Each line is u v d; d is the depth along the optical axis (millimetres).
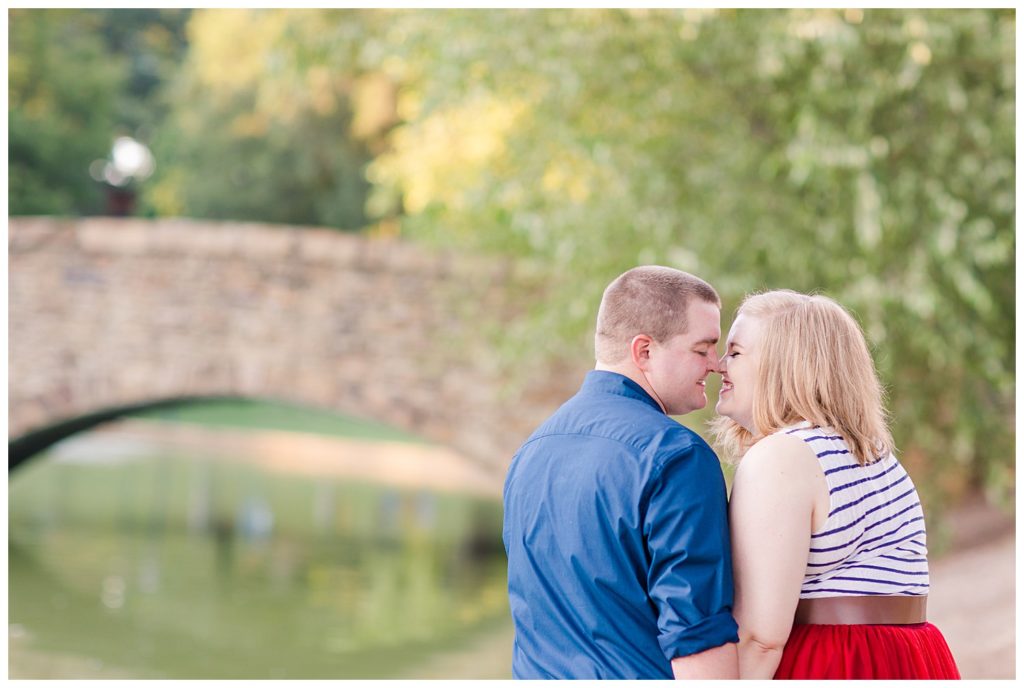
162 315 12953
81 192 29922
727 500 2322
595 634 2227
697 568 2137
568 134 9281
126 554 14414
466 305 12141
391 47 9789
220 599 12062
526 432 12312
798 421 2346
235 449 27906
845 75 8344
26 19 28703
